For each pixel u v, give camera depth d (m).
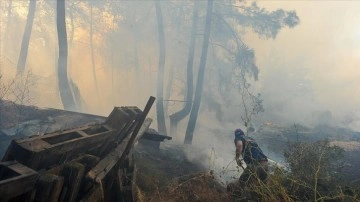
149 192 4.95
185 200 4.84
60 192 3.10
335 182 4.92
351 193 4.64
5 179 2.54
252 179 4.82
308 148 5.51
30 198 2.72
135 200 4.27
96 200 3.56
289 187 4.78
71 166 3.20
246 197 4.60
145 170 5.82
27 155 2.98
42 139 3.34
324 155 5.35
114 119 4.78
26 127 6.58
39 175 2.87
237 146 5.27
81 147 3.91
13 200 2.68
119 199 4.05
